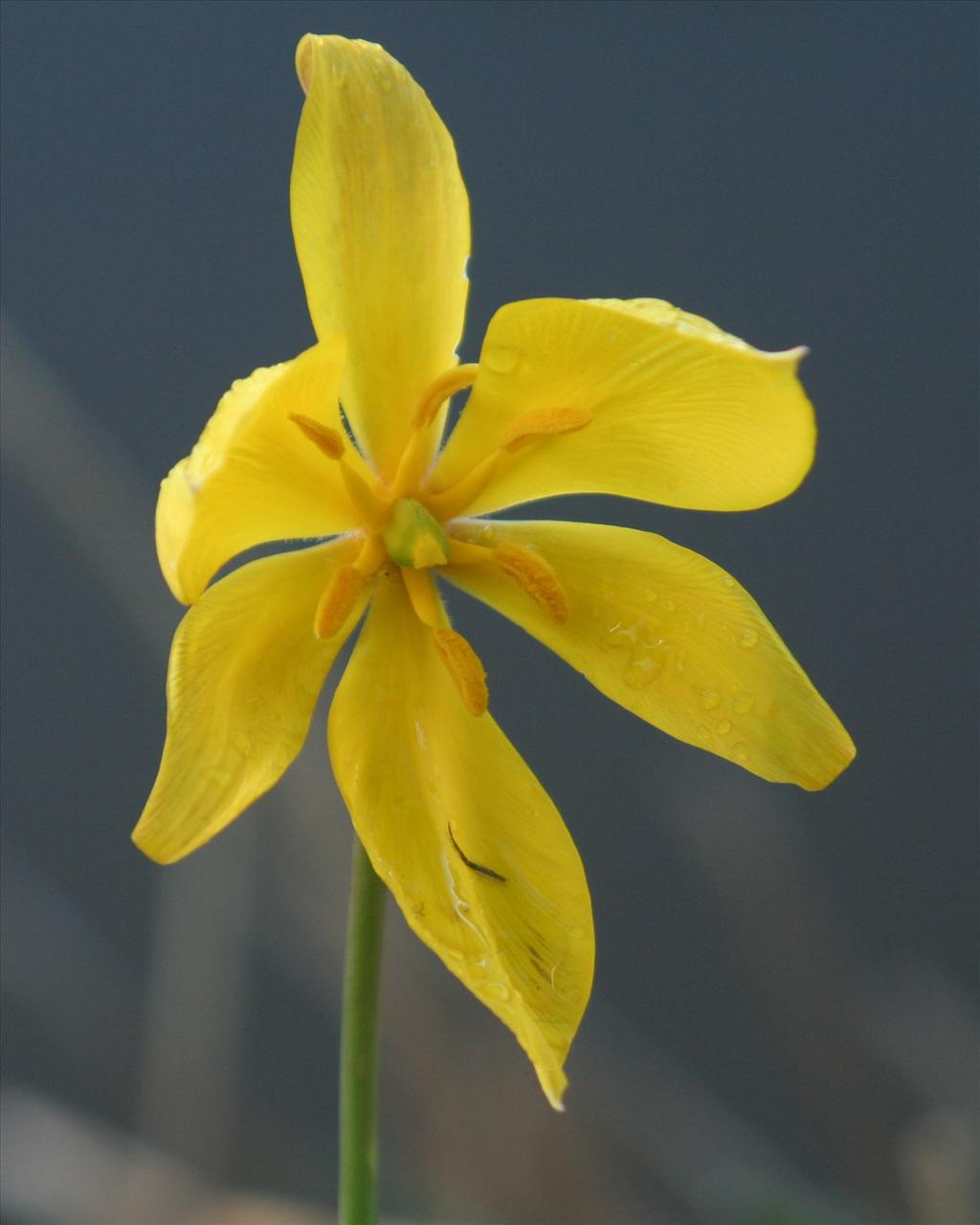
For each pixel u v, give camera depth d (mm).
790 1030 736
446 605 398
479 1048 643
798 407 376
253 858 605
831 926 749
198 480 365
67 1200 672
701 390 382
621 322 379
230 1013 629
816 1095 732
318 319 391
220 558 384
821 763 387
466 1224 623
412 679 392
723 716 389
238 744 378
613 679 393
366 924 385
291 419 383
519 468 395
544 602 390
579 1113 729
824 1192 698
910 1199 599
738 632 391
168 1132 633
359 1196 384
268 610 387
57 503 625
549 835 388
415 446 392
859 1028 728
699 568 393
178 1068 631
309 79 388
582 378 387
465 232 393
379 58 390
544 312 382
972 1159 584
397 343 392
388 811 386
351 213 389
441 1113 625
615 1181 670
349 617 391
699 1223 694
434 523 390
